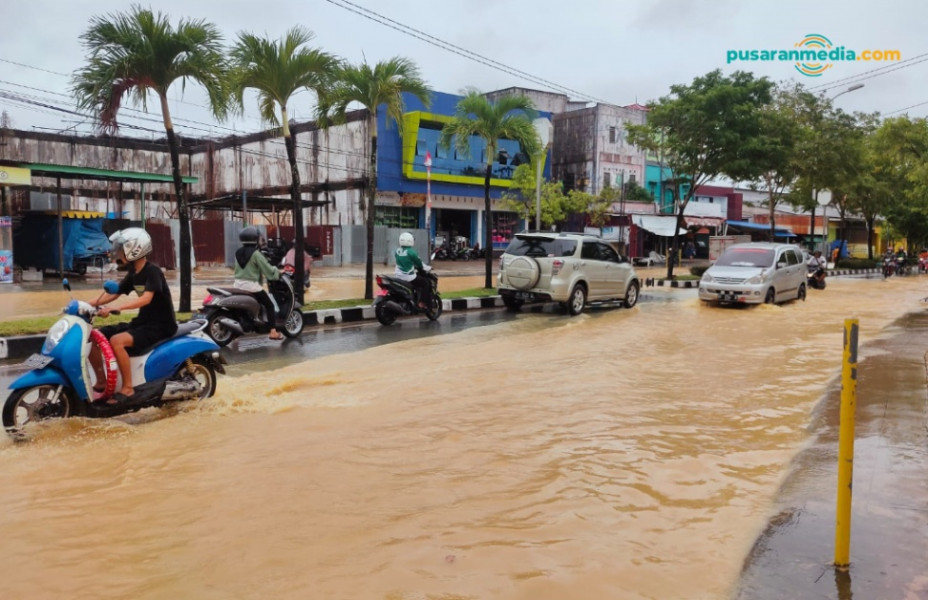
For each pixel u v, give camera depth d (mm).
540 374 7836
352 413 6062
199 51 10703
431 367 8234
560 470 4602
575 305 14133
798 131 25031
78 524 3715
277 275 9891
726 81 23344
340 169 32938
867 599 2855
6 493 4168
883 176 39688
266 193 35531
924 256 36438
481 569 3199
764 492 4199
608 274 15070
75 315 5410
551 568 3215
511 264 14211
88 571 3195
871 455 4750
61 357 5242
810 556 3260
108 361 5438
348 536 3559
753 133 23125
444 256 34562
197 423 5715
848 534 3131
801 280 17844
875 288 23719
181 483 4336
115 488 4258
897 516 3703
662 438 5359
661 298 18594
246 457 4848
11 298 14766
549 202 31734
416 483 4348
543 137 20078
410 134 32531
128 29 10359
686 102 23250
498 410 6191
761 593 2930
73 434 5352
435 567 3219
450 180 34281
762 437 5414
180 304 11703
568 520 3775
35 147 30359
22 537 3555
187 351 6020
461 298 15477
